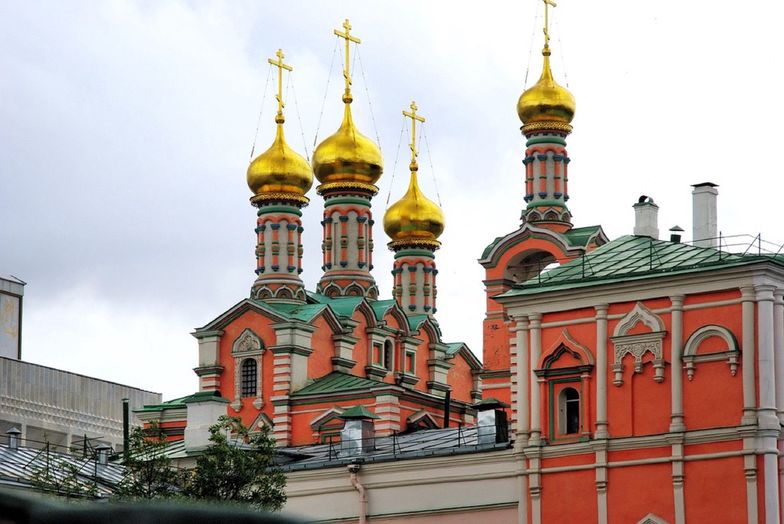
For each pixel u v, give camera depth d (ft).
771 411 155.94
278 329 253.03
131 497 140.15
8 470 165.48
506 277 246.68
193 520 33.04
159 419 256.52
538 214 250.37
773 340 157.69
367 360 266.57
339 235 276.62
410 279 286.46
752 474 155.33
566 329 168.76
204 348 258.57
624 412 163.63
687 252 169.48
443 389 281.74
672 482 159.43
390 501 176.96
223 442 154.10
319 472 181.16
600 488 163.32
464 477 172.96
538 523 166.61
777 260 159.63
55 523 32.86
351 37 285.23
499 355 243.40
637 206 182.70
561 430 168.04
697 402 159.74
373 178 278.87
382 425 242.17
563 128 254.88
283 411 249.34
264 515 33.22
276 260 264.72
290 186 268.00
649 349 162.81
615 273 168.04
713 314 160.04
